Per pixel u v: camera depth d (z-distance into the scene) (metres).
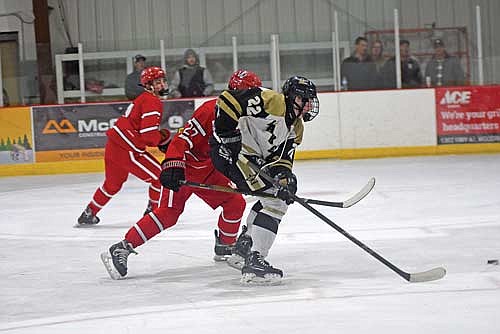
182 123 27.27
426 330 8.56
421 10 32.53
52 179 25.83
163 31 33.56
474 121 27.59
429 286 10.48
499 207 17.00
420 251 12.91
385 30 27.86
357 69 27.78
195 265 12.53
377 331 8.60
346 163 26.50
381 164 25.83
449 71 27.80
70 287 11.44
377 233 14.66
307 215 16.88
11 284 11.81
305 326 8.88
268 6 33.56
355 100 27.53
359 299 9.95
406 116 27.56
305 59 28.17
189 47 28.48
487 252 12.64
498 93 27.55
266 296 10.30
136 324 9.30
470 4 32.16
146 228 11.69
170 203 11.67
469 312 9.18
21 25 32.59
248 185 10.61
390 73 27.77
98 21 33.66
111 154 16.20
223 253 12.55
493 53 28.30
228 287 10.92
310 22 33.34
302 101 10.39
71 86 27.78
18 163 27.20
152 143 15.30
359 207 17.69
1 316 10.02
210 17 33.69
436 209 17.06
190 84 27.56
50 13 33.41
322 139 27.59
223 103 10.38
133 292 10.94
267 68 28.14
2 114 27.08
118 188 16.64
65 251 14.22
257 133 10.47
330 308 9.57
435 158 26.83
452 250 12.89
